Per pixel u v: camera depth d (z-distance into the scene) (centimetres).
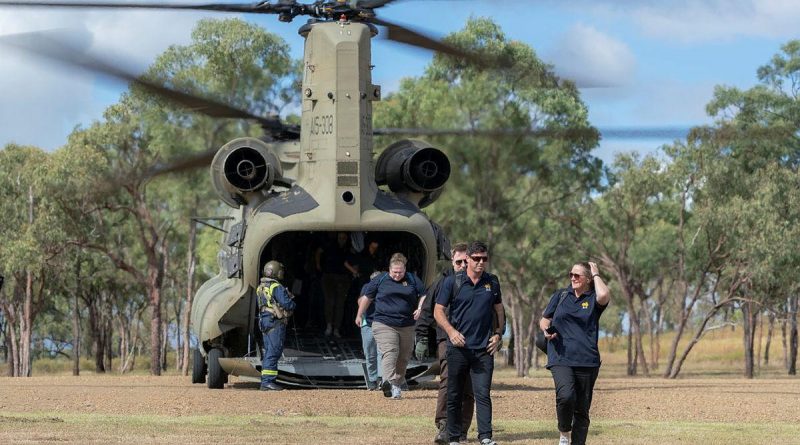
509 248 7300
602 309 1395
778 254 6144
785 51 7919
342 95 2397
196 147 5978
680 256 6906
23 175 7731
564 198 6850
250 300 2497
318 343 2642
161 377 3659
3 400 2133
